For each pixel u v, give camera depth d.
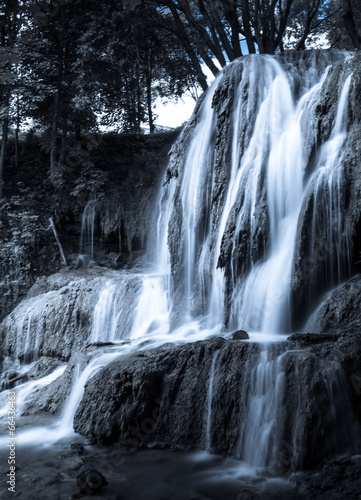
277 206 8.77
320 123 8.51
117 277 12.60
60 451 6.01
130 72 17.50
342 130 8.18
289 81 10.42
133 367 6.50
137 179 16.72
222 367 6.05
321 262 7.54
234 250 8.84
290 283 7.62
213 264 9.70
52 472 5.29
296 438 5.17
